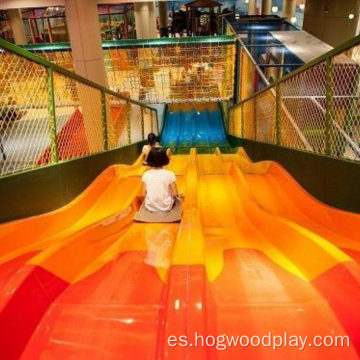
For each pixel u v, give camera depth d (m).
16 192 3.37
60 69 4.20
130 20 29.73
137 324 1.74
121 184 5.37
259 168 5.86
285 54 10.80
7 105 3.67
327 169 3.83
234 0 34.38
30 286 1.91
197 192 4.42
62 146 4.88
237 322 1.72
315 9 16.52
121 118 9.24
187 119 16.64
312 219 3.74
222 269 2.34
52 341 1.65
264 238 3.06
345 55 3.57
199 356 1.46
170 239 3.19
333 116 3.81
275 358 1.51
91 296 2.02
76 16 9.55
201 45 13.27
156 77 13.83
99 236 3.03
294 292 1.99
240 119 10.62
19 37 22.03
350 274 1.92
